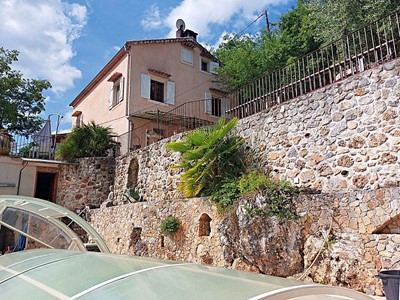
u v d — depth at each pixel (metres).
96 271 2.49
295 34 16.34
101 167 13.59
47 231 5.91
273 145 8.13
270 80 9.15
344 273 5.57
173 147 9.16
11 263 3.35
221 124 8.98
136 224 9.80
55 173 13.73
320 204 6.24
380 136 6.29
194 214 8.02
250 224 6.43
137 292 1.88
